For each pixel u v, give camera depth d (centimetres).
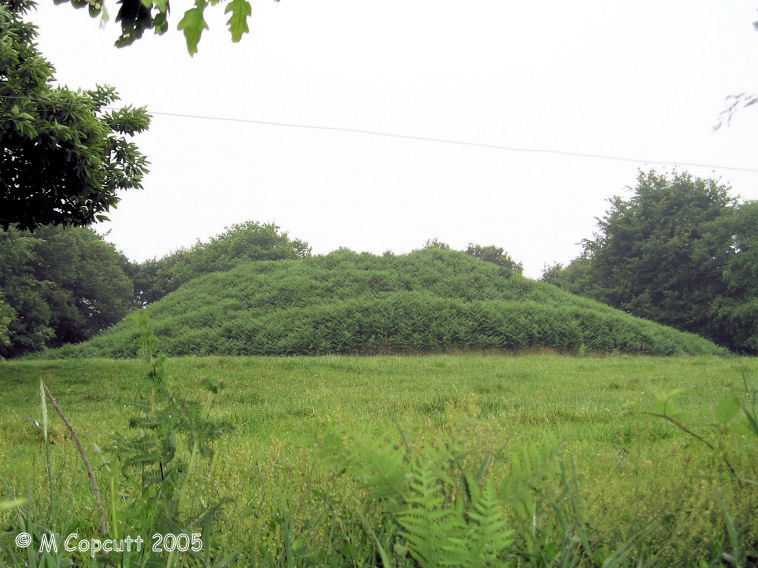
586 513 155
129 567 140
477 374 1549
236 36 152
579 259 5506
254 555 156
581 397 1027
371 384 1330
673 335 3212
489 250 5888
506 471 154
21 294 3397
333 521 170
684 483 161
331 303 3444
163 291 5719
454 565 115
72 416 841
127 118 1387
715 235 3847
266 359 1888
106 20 148
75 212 1384
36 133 1070
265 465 238
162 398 144
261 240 5722
